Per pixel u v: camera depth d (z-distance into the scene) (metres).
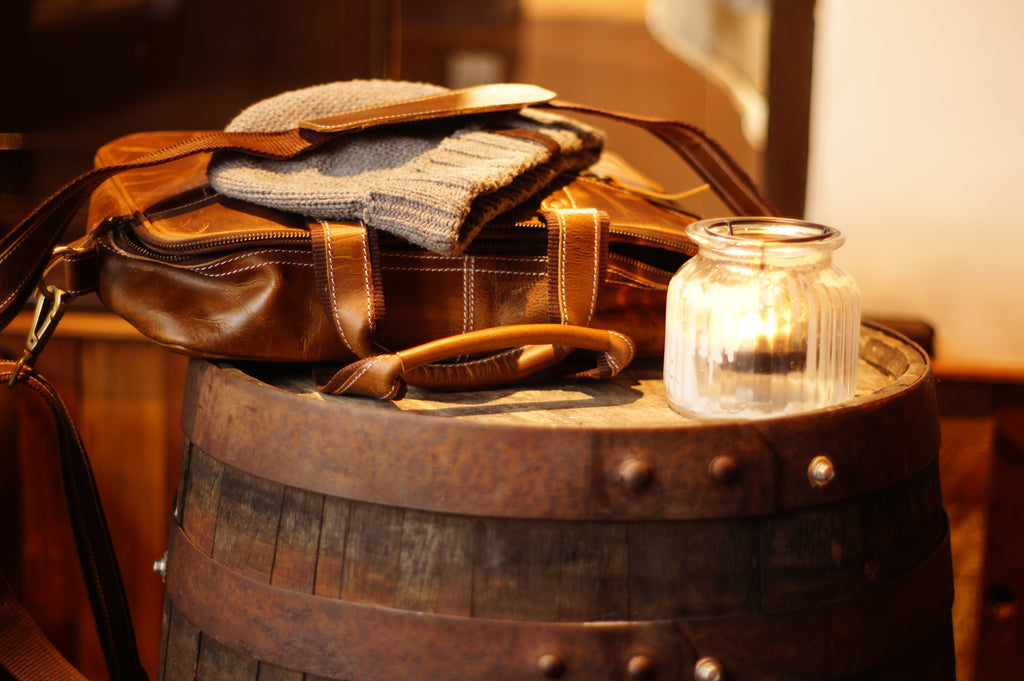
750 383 1.37
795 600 1.33
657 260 1.50
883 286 1.86
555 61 6.05
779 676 1.32
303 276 1.40
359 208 1.39
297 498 1.34
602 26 7.18
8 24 1.95
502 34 4.44
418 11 4.20
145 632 1.91
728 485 1.31
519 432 1.30
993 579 1.85
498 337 1.37
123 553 1.89
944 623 1.42
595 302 1.42
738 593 1.32
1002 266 1.84
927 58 1.81
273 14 1.98
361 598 1.32
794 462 1.32
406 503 1.31
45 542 1.89
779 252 1.36
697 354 1.38
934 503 1.41
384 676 1.32
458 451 1.30
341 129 1.43
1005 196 1.83
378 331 1.39
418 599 1.32
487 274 1.43
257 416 1.36
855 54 1.82
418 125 1.49
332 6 1.93
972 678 1.87
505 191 1.41
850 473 1.33
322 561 1.33
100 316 1.84
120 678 1.56
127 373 1.86
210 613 1.38
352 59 1.94
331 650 1.33
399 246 1.42
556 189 1.49
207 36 2.03
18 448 1.87
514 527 1.31
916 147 1.83
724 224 1.41
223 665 1.38
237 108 2.07
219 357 1.41
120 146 1.59
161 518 1.89
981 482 1.83
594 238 1.42
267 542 1.35
